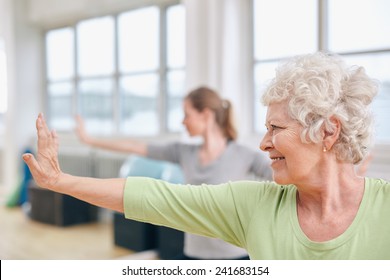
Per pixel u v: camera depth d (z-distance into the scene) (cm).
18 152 471
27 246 381
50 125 471
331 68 81
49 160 93
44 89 469
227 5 401
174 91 473
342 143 82
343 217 83
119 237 392
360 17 341
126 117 502
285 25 391
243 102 413
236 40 407
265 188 94
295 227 85
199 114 194
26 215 480
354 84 81
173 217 96
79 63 480
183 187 97
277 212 89
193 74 407
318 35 360
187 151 206
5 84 459
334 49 357
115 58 493
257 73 412
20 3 449
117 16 484
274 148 86
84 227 458
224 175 189
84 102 486
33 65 461
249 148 197
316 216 86
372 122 83
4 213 490
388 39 327
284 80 83
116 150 232
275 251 85
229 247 181
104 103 495
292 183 86
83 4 461
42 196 461
